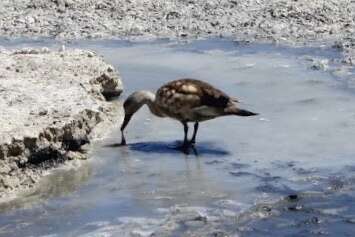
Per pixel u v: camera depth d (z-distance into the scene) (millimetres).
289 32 23797
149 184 11844
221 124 14797
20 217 10664
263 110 15594
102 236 9984
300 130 14242
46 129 12430
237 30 24438
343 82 17516
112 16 26859
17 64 17094
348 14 25594
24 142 11977
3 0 28984
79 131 13211
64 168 12516
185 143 13469
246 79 18172
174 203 11078
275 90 17062
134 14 26875
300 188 11594
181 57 21031
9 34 25297
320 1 26875
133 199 11258
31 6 28156
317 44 22078
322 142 13562
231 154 13156
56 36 24766
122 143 13742
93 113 13680
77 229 10234
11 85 15195
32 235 10070
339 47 21469
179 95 13188
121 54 21781
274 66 19406
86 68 16891
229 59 20531
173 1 28047
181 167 12578
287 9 26125
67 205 11070
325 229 10172
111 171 12422
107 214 10719
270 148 13375
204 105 13109
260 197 11266
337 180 11867
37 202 11188
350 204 10992
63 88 15180
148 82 18172
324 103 15852
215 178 12055
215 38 23578
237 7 26938
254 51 21484
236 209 10836
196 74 18891
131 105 13734
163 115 13656
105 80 16656
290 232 10086
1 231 10203
